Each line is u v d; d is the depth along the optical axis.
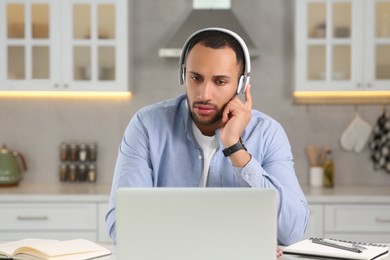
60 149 5.78
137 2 5.82
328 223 5.03
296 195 2.72
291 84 5.80
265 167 2.86
